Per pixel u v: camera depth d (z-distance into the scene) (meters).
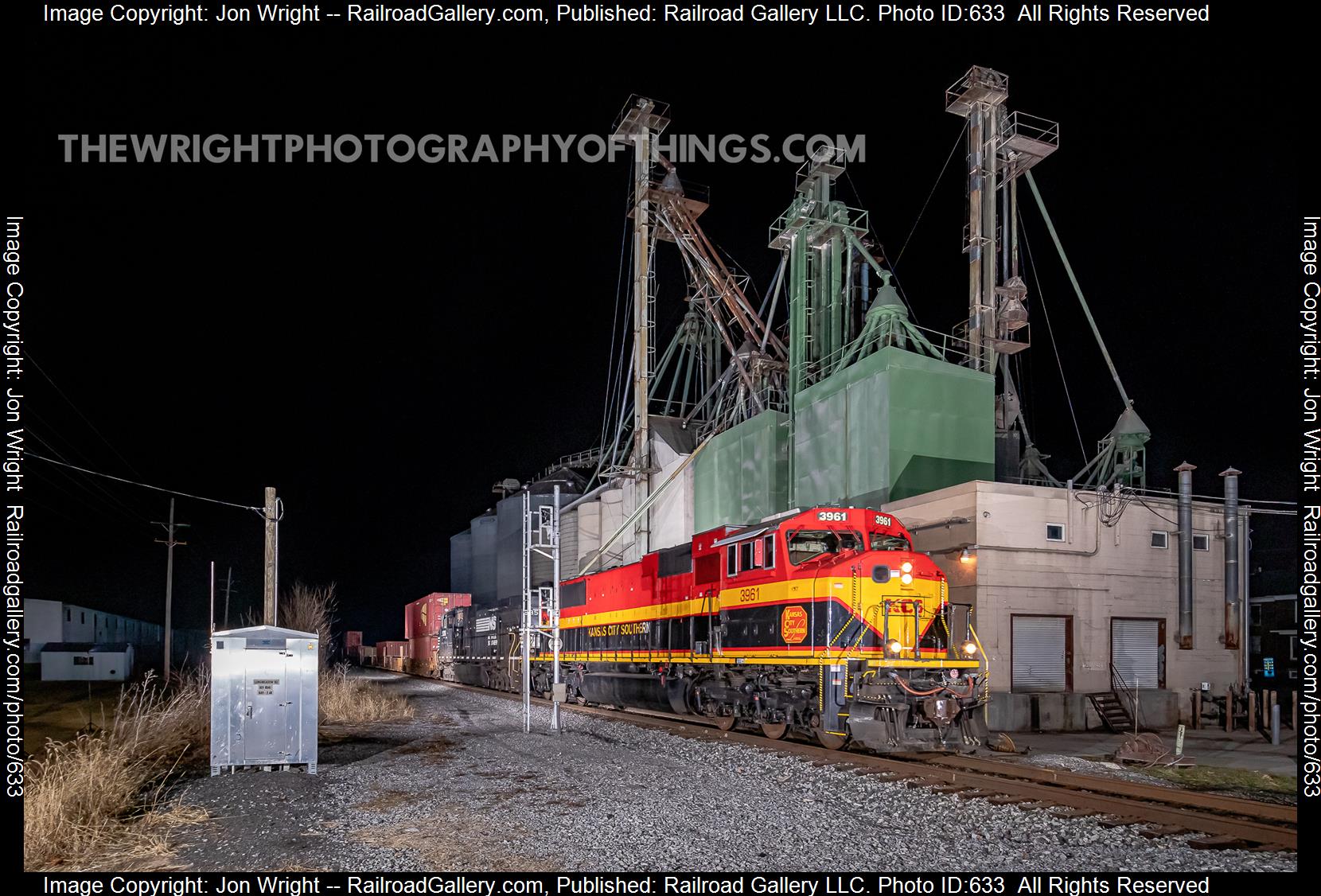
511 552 59.25
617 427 49.62
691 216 44.19
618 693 26.45
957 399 28.95
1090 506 25.28
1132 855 9.74
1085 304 34.06
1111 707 23.91
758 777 14.58
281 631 15.88
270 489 23.06
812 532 18.52
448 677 54.34
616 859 9.80
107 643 46.66
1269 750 19.30
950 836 10.70
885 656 16.59
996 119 32.66
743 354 40.47
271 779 14.77
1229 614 25.64
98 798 12.17
